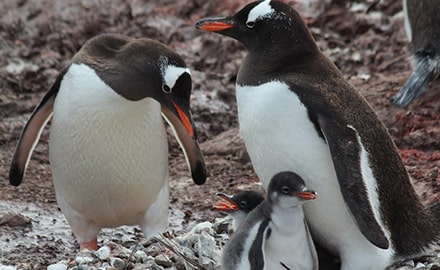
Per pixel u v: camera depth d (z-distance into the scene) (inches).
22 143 518.0
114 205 506.9
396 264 457.7
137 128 485.1
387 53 863.7
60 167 500.4
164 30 940.6
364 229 403.2
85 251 485.4
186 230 569.0
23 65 864.3
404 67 833.5
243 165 682.2
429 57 714.8
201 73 846.5
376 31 905.5
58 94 493.4
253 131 433.1
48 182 657.6
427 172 613.9
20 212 595.8
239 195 453.7
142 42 481.1
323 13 936.3
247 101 436.5
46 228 572.1
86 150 486.6
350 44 892.0
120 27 948.0
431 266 445.1
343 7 938.1
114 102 474.9
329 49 885.8
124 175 493.7
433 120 701.3
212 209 603.2
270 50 445.1
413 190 455.2
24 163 523.8
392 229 440.8
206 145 721.0
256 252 405.7
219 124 767.7
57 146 495.8
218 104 794.2
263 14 448.1
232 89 821.2
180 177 668.7
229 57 882.1
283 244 412.8
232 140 716.0
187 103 474.9
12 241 547.2
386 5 931.3
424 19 725.3
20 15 965.8
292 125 421.1
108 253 481.7
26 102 791.7
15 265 507.5
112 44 492.7
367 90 765.3
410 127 691.4
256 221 413.4
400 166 446.9
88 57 485.4
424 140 673.0
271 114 423.8
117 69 473.7
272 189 407.8
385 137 442.6
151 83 470.9
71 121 483.8
